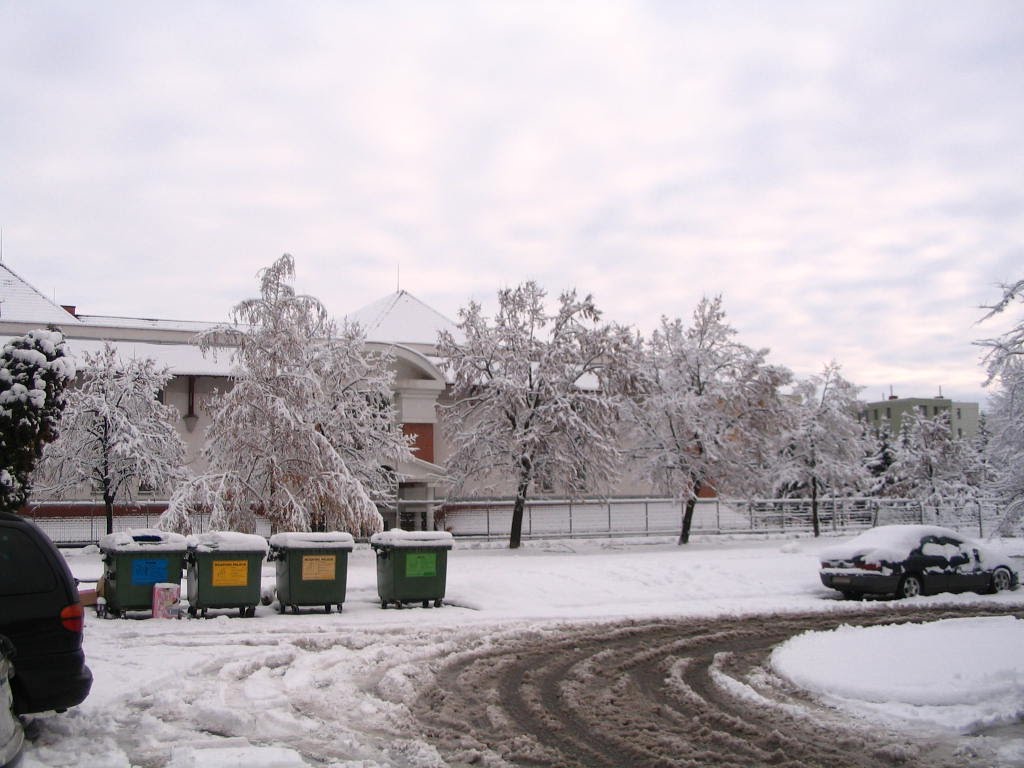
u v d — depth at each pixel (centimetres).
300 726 900
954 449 5650
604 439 3712
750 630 1611
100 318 5372
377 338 5103
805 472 4638
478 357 3784
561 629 1609
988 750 825
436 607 1880
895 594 2064
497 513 4394
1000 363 2556
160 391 4194
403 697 1058
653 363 4247
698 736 891
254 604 1686
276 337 2994
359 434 3450
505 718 963
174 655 1262
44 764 731
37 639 798
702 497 5003
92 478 3388
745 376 4150
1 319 4519
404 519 4250
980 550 2208
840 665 1180
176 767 732
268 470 2912
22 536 820
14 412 1359
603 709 1006
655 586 2195
